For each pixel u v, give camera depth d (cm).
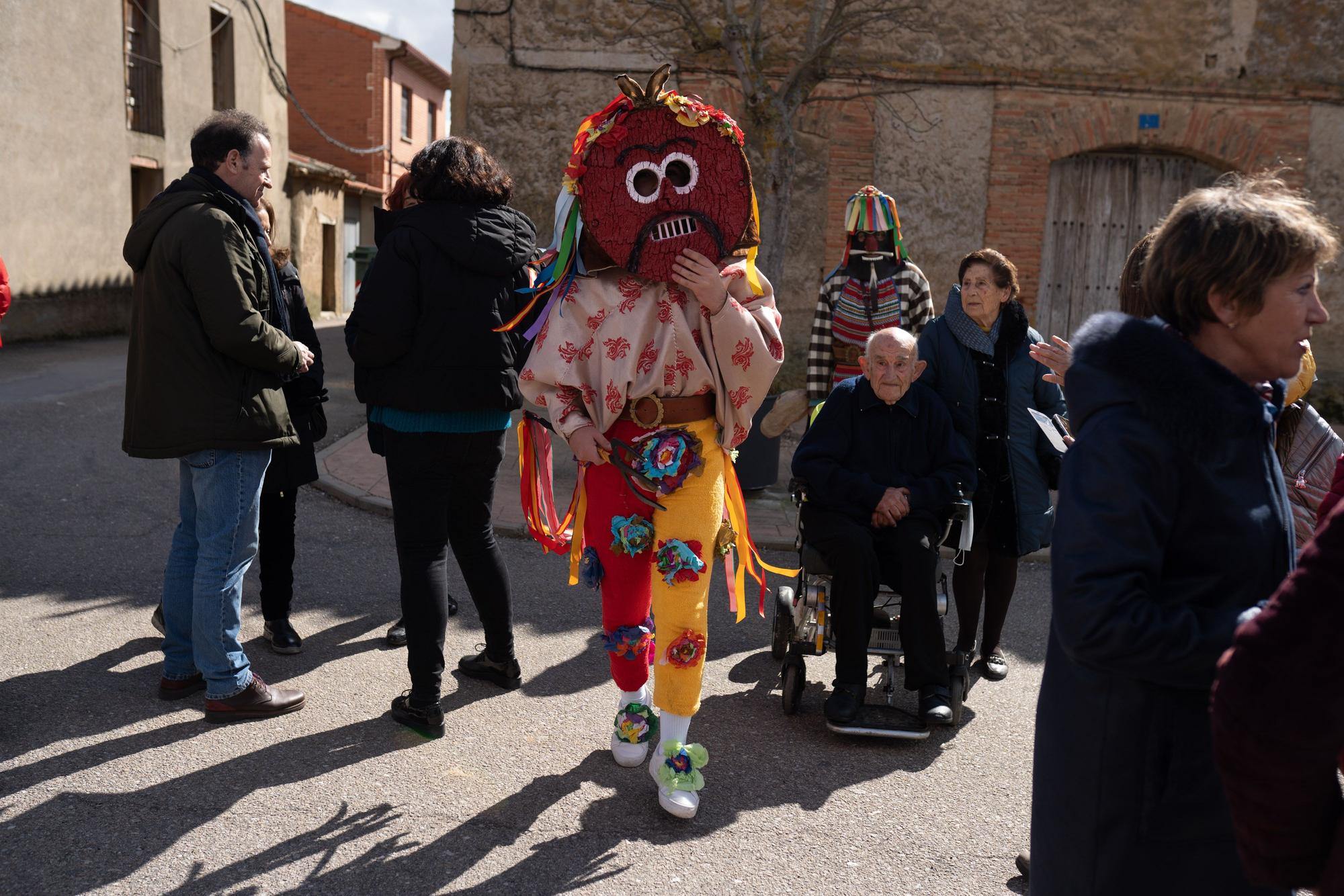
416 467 352
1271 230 158
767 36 776
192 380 340
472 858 290
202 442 340
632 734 336
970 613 441
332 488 689
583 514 341
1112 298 1059
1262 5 1002
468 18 982
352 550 578
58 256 1523
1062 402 425
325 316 2462
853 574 377
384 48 2920
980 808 330
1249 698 127
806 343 1030
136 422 346
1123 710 165
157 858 282
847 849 304
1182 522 163
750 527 649
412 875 281
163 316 336
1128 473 160
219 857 284
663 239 286
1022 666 459
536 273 360
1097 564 158
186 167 1859
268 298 358
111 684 390
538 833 304
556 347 304
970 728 392
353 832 300
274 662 420
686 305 300
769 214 762
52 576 505
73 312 1562
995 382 419
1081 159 1038
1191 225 165
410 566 357
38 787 314
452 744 357
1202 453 160
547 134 991
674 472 298
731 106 977
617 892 277
